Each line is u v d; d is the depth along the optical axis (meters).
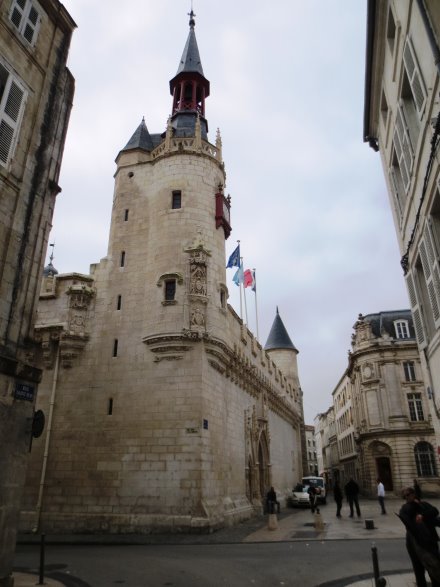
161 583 10.19
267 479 33.47
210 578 10.67
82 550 15.73
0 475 9.84
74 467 21.84
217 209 26.70
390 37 14.37
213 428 22.50
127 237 26.33
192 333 22.42
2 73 11.92
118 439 21.84
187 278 23.78
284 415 46.12
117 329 24.16
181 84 33.78
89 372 23.64
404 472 46.69
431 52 9.93
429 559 7.98
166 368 22.39
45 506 21.31
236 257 33.31
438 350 12.67
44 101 13.31
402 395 49.31
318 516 20.16
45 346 24.14
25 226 11.94
